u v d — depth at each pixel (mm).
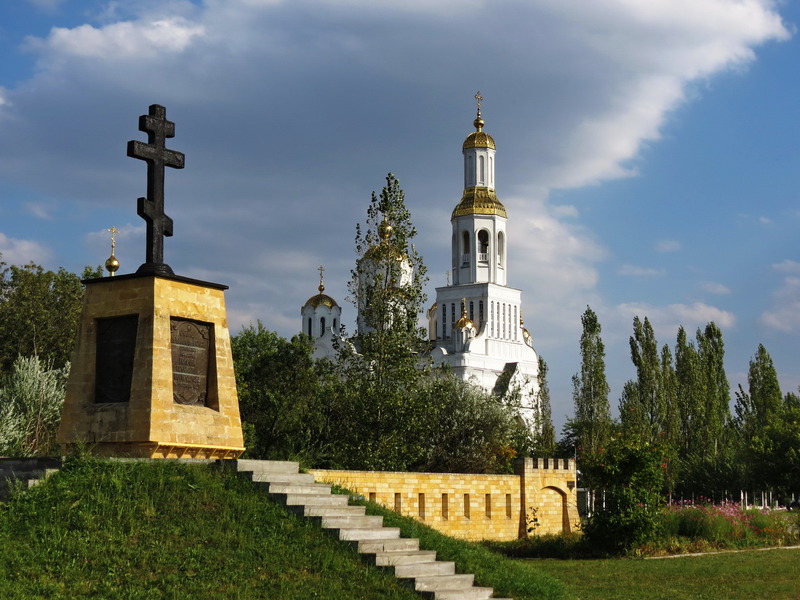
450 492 32750
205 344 20484
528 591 18750
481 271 119688
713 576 24938
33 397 34500
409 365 39781
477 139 122500
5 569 14789
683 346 81938
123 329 19719
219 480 18719
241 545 16719
